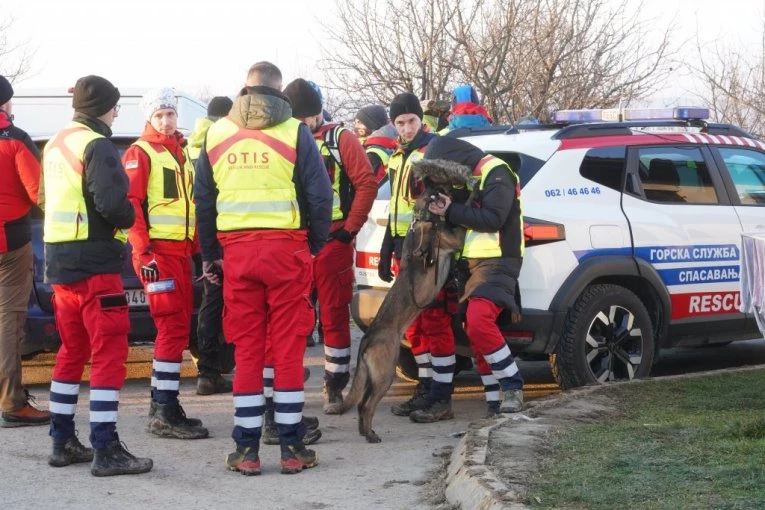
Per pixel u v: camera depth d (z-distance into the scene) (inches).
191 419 253.1
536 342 261.1
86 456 226.4
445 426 260.2
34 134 334.0
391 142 322.3
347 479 209.5
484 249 246.2
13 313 260.7
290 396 215.6
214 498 197.3
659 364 354.6
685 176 299.0
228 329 216.4
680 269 288.5
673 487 174.7
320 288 271.1
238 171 210.5
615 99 550.0
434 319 261.6
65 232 215.5
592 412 239.6
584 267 266.7
